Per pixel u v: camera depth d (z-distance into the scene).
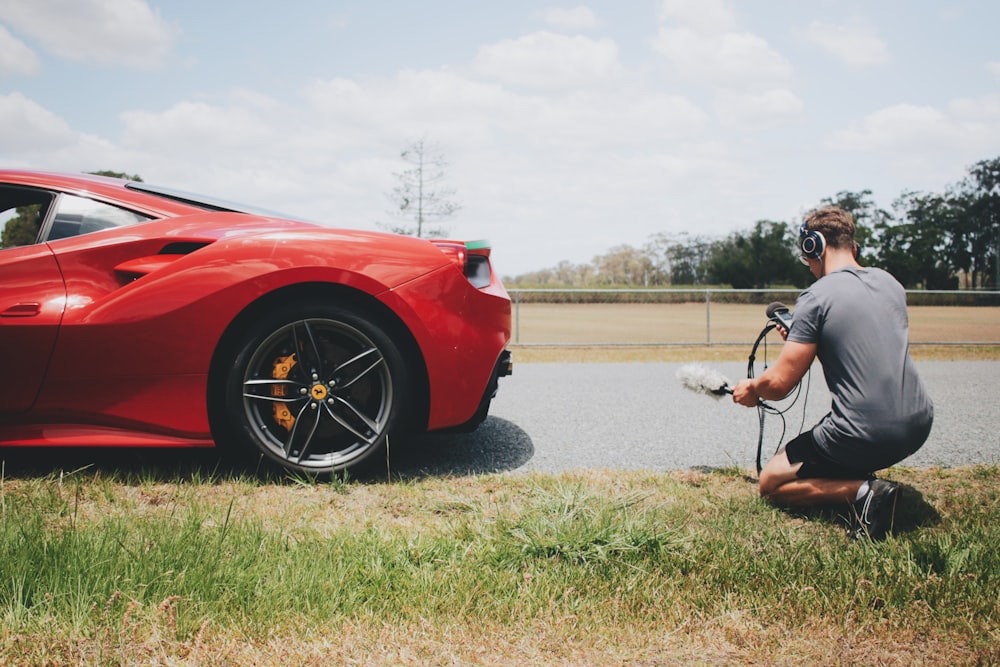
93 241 2.50
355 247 2.57
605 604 1.56
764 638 1.45
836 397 2.22
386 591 1.57
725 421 4.23
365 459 2.56
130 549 1.69
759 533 2.08
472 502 2.32
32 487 2.35
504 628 1.45
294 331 2.51
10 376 2.40
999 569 1.73
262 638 1.37
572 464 3.04
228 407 2.49
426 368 2.59
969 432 3.88
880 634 1.47
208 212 2.71
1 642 1.32
